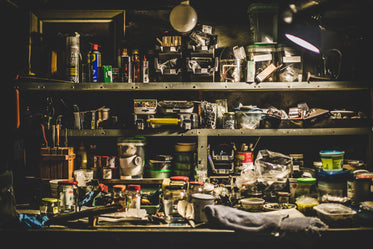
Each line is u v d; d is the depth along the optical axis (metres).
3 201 2.17
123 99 2.95
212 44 2.57
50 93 2.93
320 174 2.51
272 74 2.62
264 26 2.66
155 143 2.96
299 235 1.86
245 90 2.83
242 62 2.65
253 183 2.52
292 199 2.48
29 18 2.81
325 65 2.63
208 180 2.56
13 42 2.83
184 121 2.56
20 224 2.04
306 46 2.51
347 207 2.12
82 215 2.03
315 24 2.82
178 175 2.69
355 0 2.77
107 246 2.00
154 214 2.32
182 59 2.60
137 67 2.61
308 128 2.62
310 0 2.54
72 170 2.60
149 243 2.01
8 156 2.74
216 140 2.96
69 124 2.65
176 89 2.62
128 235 1.98
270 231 1.89
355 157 2.90
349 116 2.73
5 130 2.77
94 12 2.86
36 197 2.55
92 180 2.56
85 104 2.96
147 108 2.60
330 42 2.75
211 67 2.55
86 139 2.95
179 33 2.71
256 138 2.95
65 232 1.98
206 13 2.94
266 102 2.95
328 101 2.95
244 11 2.93
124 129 2.60
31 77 2.50
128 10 2.91
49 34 2.88
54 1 2.89
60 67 2.64
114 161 2.63
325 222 2.03
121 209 2.22
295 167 2.66
